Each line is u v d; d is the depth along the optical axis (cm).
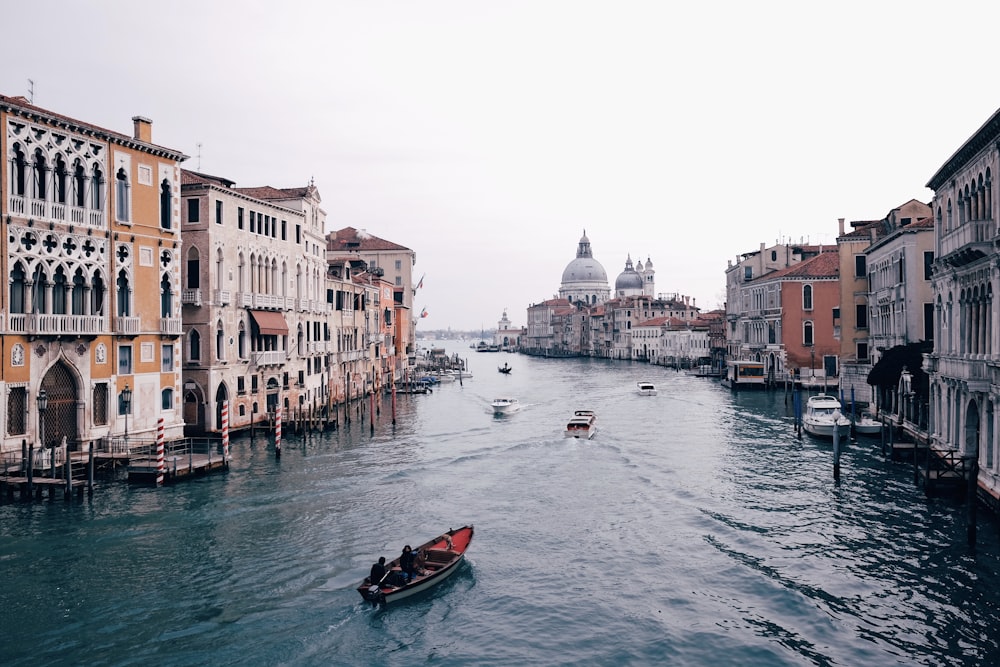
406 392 8312
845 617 1958
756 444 4431
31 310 3119
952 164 3045
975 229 2677
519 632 1930
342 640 1878
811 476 3472
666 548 2511
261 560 2375
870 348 5459
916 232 4462
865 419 4659
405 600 2098
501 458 4041
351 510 2947
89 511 2839
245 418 4700
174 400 3894
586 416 5234
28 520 2730
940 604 2003
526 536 2644
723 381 8975
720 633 1905
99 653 1784
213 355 4331
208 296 4300
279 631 1909
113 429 3503
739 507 2975
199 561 2359
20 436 3078
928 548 2403
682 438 4722
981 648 1773
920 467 3231
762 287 8281
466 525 2736
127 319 3531
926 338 4466
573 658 1803
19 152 3086
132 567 2300
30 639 1845
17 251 3059
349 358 6700
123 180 3575
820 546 2478
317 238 5844
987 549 2369
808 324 7606
